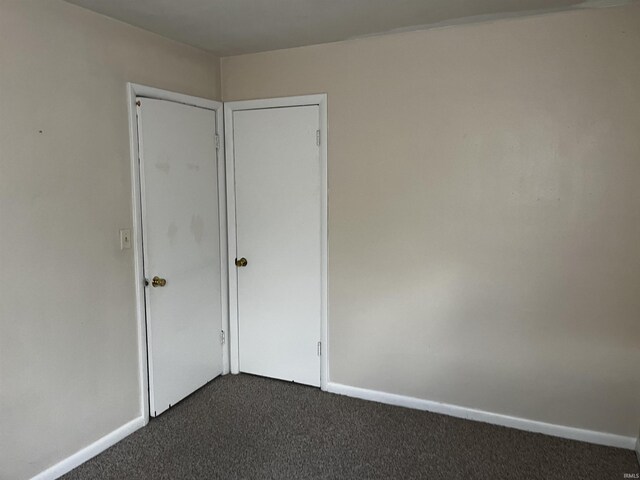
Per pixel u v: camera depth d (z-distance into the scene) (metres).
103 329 2.50
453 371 2.89
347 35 2.79
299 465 2.42
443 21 2.55
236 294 3.46
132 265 2.66
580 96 2.44
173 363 2.99
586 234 2.51
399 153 2.85
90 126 2.35
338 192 3.04
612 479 2.30
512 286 2.69
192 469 2.38
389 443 2.62
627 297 2.47
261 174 3.27
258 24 2.57
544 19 2.46
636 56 2.33
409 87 2.78
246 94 3.24
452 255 2.81
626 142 2.39
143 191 2.67
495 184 2.66
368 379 3.13
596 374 2.58
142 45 2.63
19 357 2.08
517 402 2.77
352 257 3.06
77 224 2.31
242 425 2.81
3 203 1.98
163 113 2.77
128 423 2.70
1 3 1.93
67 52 2.21
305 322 3.28
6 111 1.97
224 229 3.39
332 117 3.00
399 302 2.97
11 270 2.02
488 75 2.61
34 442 2.18
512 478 2.31
